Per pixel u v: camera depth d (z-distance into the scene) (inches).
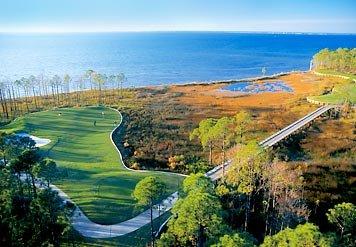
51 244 1774.1
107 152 3757.4
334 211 1968.5
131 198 2667.3
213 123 3191.4
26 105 6348.4
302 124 4525.1
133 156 3809.1
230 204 2541.8
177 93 7214.6
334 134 4249.5
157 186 2031.3
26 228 1684.3
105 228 2294.5
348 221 1915.6
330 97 5880.9
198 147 4141.2
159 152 3964.1
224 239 1422.2
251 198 2669.8
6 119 5231.3
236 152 2810.0
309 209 2674.7
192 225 1708.9
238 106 5949.8
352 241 1863.9
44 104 6446.9
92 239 2169.0
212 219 1705.2
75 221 2332.7
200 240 1790.1
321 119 4813.0
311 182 3061.0
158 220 2402.8
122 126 4803.2
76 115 5093.5
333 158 3577.8
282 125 4650.6
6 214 1633.9
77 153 3651.6
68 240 2091.5
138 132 4606.3
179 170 3516.2
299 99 6131.9
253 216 2571.4
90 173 3110.2
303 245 1453.0
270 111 5502.0
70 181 2871.6
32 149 2417.6
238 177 2539.4
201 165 3474.4
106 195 2674.7
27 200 2010.3
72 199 2583.7
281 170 2699.3
